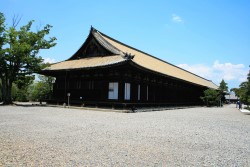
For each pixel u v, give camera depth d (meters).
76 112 18.64
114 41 32.03
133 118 15.16
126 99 23.92
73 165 4.88
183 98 40.66
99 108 23.05
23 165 4.78
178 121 14.29
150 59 36.91
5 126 9.94
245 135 9.62
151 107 27.08
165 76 28.30
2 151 5.81
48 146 6.46
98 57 27.64
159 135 8.84
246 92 26.08
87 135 8.27
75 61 29.41
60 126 10.29
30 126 10.06
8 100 27.25
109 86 24.20
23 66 27.30
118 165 4.99
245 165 5.28
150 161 5.38
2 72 27.20
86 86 26.38
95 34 28.70
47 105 27.73
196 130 10.55
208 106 48.38
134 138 8.04
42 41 27.58
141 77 26.59
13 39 26.50
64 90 29.17
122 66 22.14
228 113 25.39
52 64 30.88
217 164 5.31
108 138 7.86
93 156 5.62
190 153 6.25
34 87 44.94
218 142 7.89
